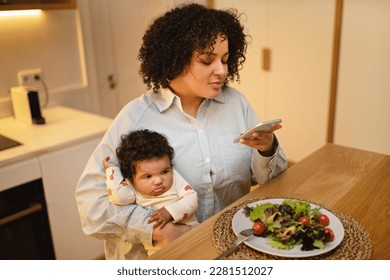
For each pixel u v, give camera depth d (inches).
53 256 76.5
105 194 46.4
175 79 45.5
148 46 45.7
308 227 33.6
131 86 119.0
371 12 102.4
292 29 119.0
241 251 33.4
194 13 43.2
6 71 85.4
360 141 115.7
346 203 41.6
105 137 47.8
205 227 37.6
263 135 43.0
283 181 47.0
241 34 48.8
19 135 76.1
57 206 74.5
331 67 114.0
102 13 105.7
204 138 48.5
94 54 105.7
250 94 136.8
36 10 81.4
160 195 45.6
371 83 108.1
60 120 85.1
